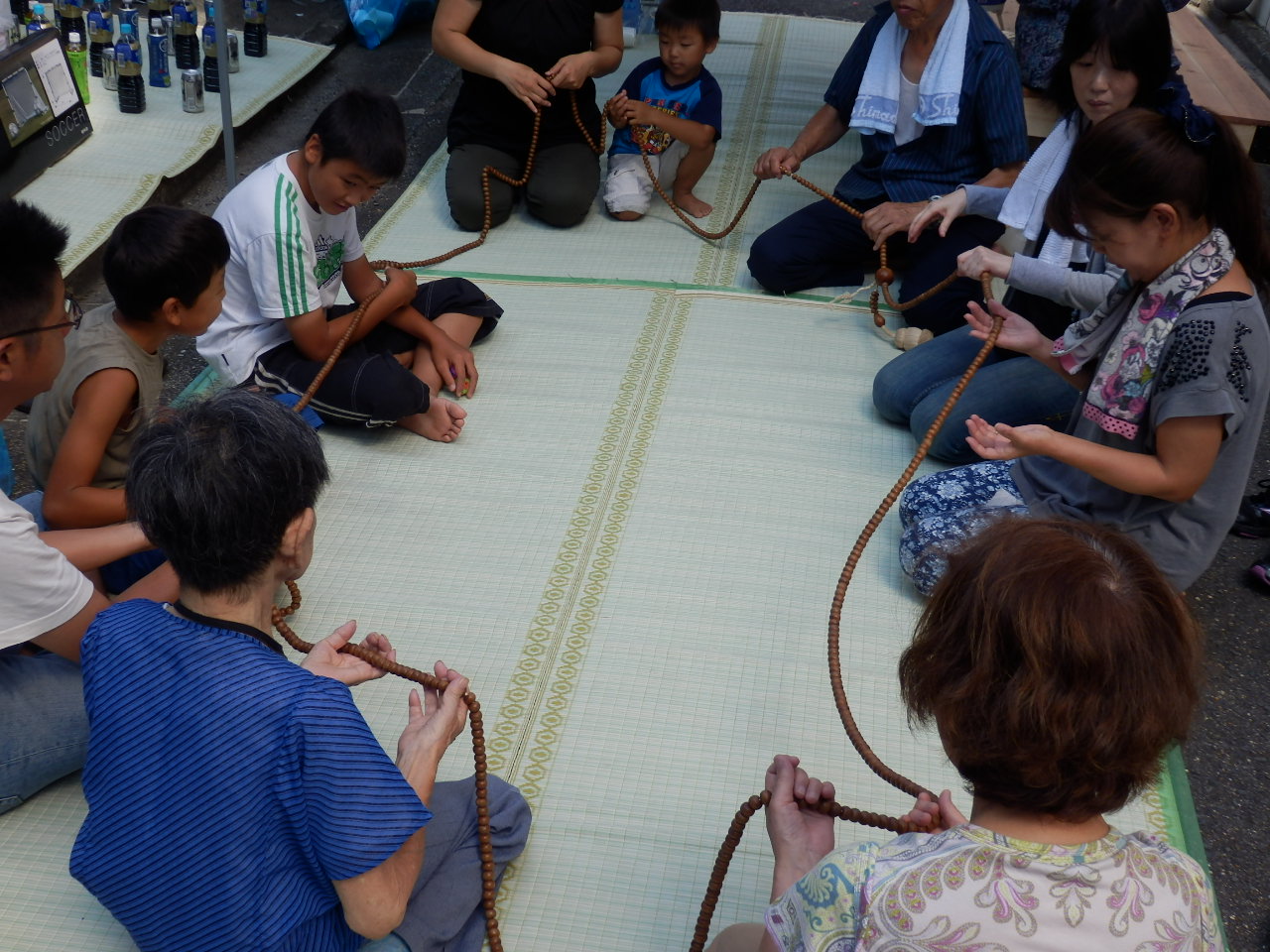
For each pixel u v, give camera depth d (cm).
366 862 151
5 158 424
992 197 365
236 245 301
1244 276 230
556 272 421
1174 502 245
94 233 411
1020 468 280
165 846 154
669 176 466
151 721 154
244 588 155
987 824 122
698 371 365
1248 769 250
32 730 209
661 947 200
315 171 295
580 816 221
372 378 309
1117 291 253
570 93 442
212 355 315
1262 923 218
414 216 457
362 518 296
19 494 313
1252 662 276
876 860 119
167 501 148
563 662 255
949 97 378
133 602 162
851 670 256
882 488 317
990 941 112
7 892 203
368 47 627
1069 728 110
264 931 155
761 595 277
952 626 119
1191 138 220
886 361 378
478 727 194
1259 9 729
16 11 485
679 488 312
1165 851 120
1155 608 114
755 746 238
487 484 311
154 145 480
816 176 504
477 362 364
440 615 266
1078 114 309
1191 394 228
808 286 418
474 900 197
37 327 199
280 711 150
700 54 440
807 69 619
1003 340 291
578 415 341
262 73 556
